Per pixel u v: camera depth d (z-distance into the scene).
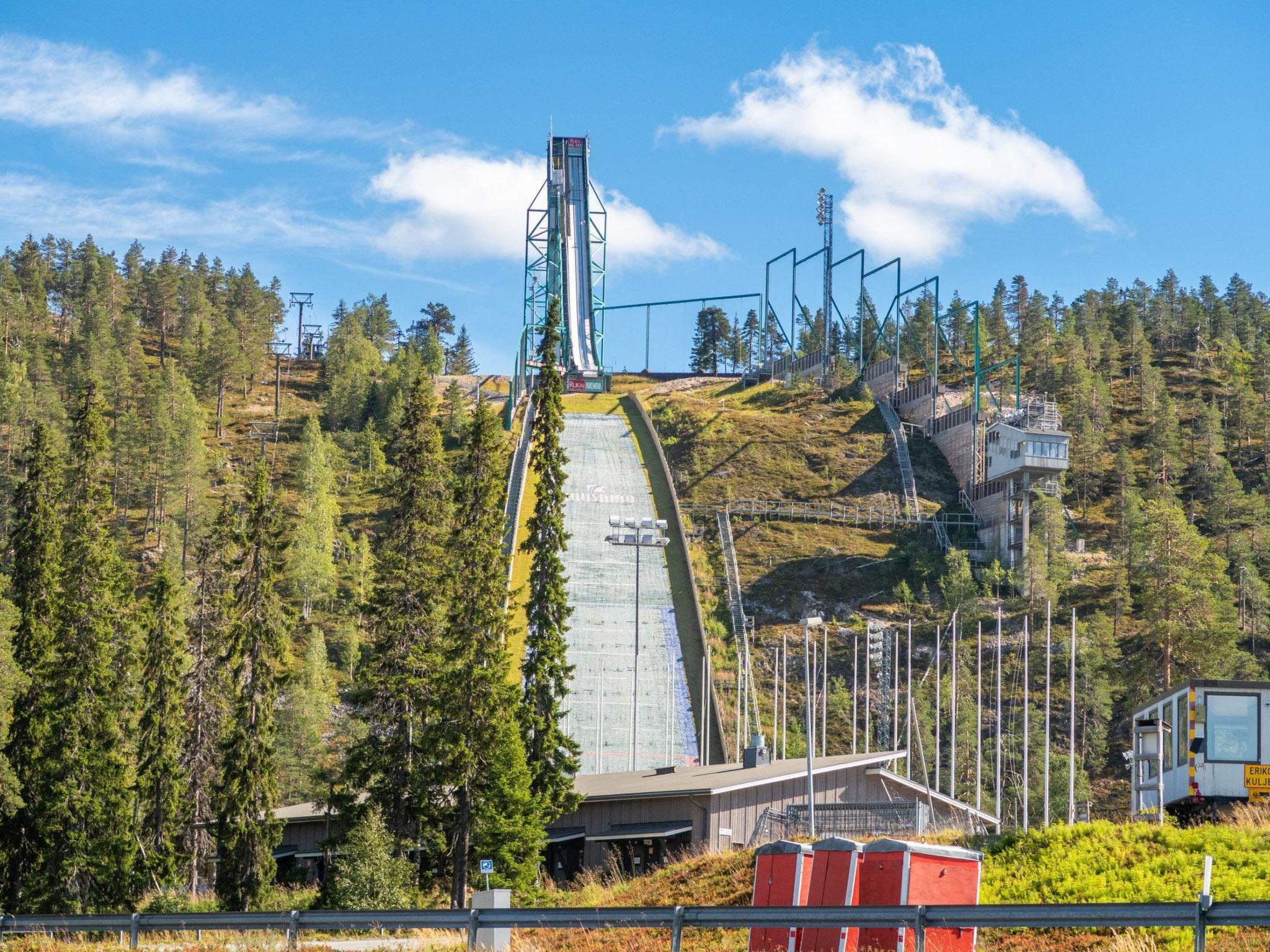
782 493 185.25
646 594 152.88
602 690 130.38
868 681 108.25
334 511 197.50
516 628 70.25
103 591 75.19
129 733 77.69
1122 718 121.00
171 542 170.50
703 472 191.75
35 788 71.50
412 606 72.81
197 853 77.31
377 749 69.50
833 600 154.25
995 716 122.19
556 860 70.62
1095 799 107.56
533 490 179.25
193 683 78.00
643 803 66.00
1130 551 150.38
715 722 125.38
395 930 36.19
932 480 188.75
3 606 86.31
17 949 32.97
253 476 74.00
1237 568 159.25
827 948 26.84
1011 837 44.16
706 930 30.77
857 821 56.34
